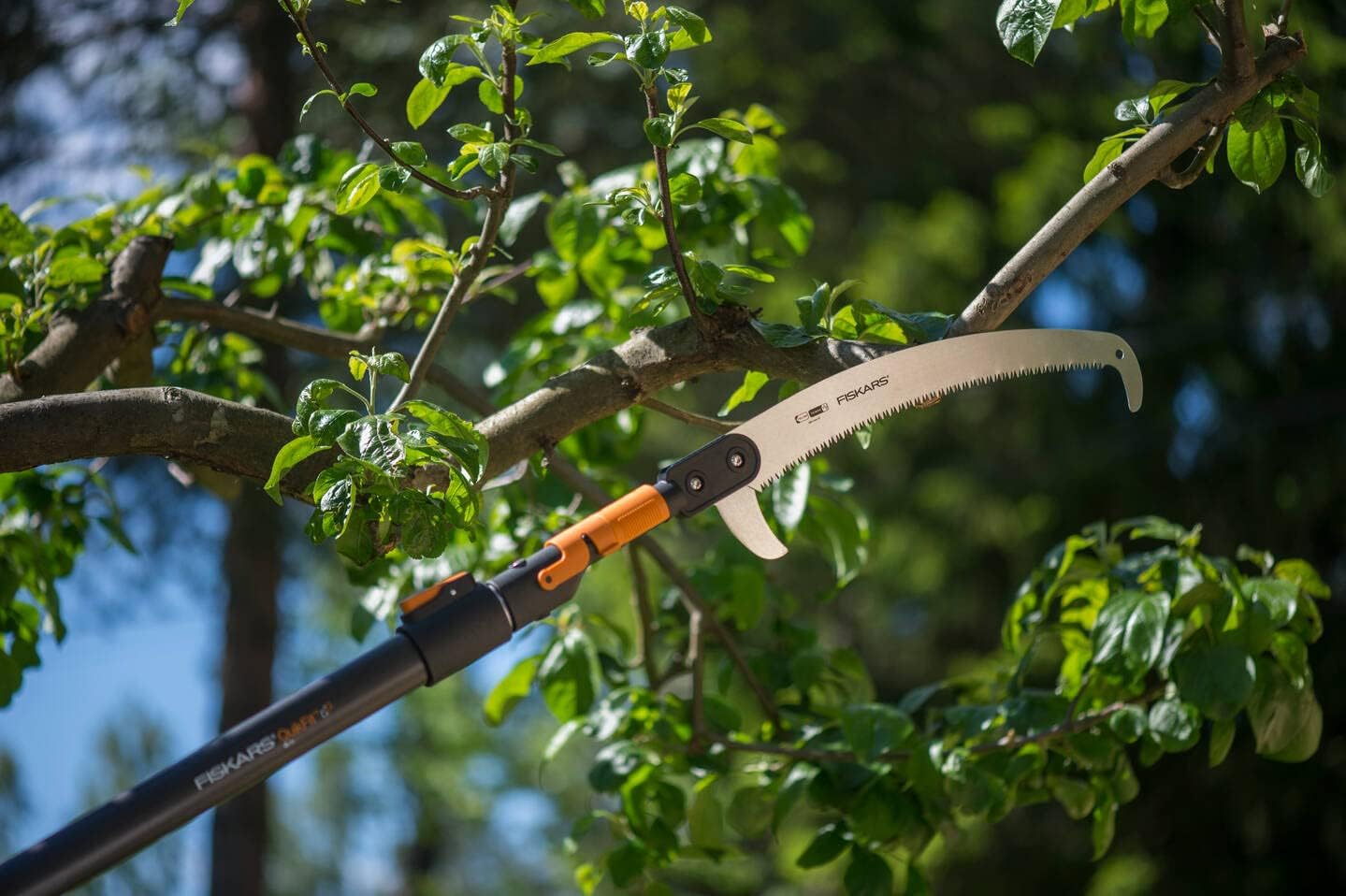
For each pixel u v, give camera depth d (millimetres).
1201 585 2244
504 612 1485
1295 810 7891
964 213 8945
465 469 1570
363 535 1605
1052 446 9094
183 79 7746
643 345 1832
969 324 1744
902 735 2281
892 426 9023
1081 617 2586
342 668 1435
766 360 1791
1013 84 9336
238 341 3133
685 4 8258
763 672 2996
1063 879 8609
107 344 2268
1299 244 8773
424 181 1711
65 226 2527
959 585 9461
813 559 9586
